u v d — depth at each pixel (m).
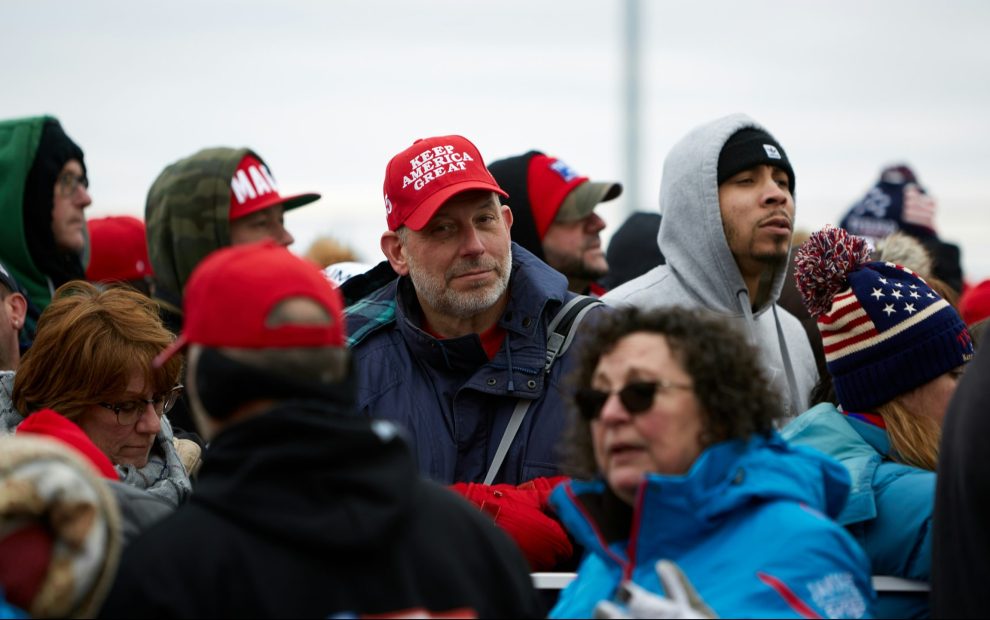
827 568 6.18
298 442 5.59
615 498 6.79
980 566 6.30
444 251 10.01
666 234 11.36
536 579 8.08
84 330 8.46
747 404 6.48
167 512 7.22
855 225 18.39
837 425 8.30
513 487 9.46
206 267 6.03
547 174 13.88
